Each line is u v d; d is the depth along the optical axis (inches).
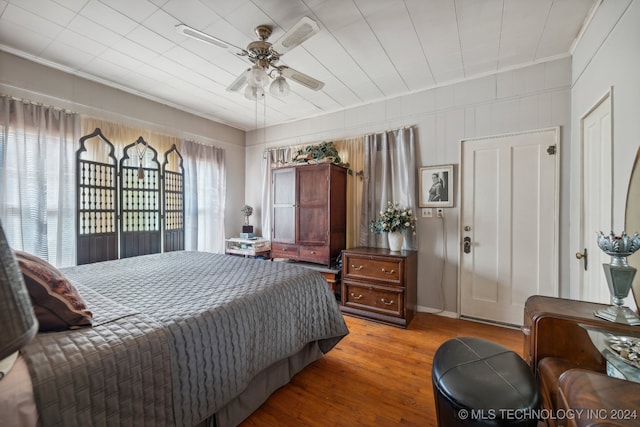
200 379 47.2
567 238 99.0
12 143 93.4
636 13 55.4
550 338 53.7
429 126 124.4
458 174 118.3
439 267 122.6
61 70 106.1
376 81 118.0
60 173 104.2
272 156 174.7
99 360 36.3
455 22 80.0
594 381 33.4
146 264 89.9
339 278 133.5
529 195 105.8
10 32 84.5
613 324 48.3
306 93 129.6
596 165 78.2
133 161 127.6
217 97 135.2
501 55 98.5
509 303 109.6
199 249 157.9
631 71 57.0
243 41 89.4
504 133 109.0
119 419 37.1
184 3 72.2
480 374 44.5
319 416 61.7
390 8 74.0
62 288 42.7
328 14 76.4
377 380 74.9
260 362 59.3
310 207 138.4
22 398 29.8
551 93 100.9
